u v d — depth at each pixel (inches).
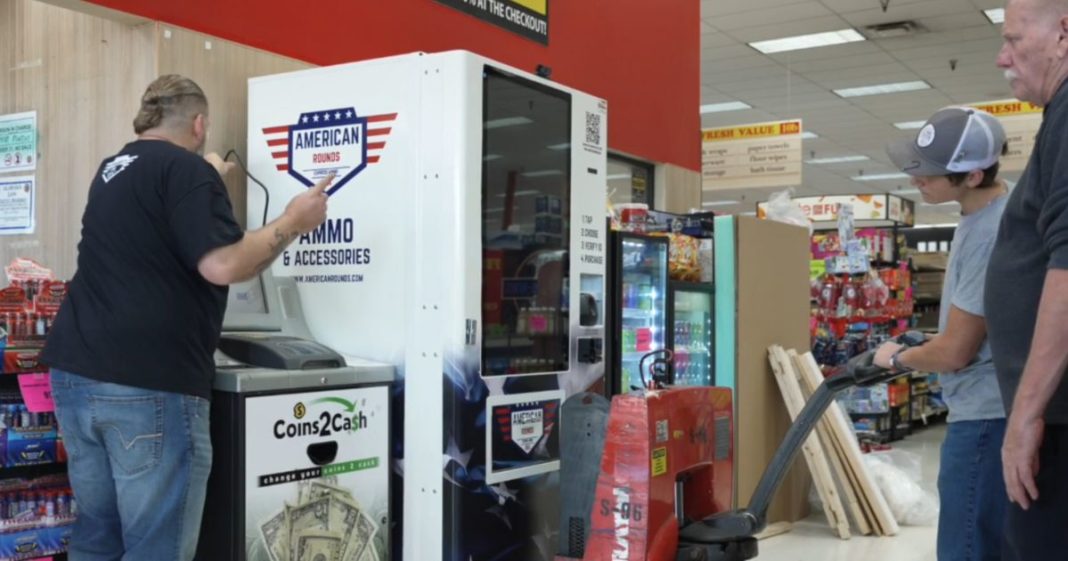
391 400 121.6
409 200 121.9
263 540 106.0
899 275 389.1
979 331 96.0
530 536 129.2
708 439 123.0
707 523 118.6
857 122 648.4
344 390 115.1
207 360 100.9
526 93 129.1
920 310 473.4
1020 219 77.9
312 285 130.0
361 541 117.2
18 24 148.7
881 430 372.5
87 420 96.2
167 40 132.0
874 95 573.9
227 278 97.4
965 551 98.0
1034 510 72.8
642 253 190.2
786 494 224.7
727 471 127.5
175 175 98.6
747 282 217.0
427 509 119.7
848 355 327.9
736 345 213.0
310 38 156.5
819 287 335.9
